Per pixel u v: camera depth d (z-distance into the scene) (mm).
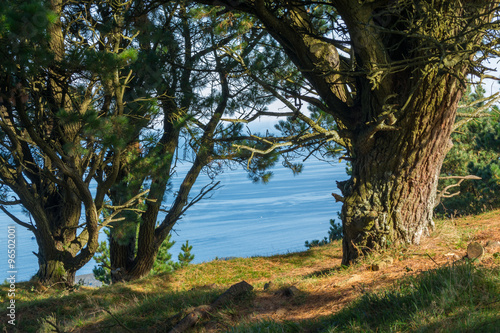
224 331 5191
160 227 14961
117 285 10992
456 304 3969
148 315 6801
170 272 12562
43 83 11062
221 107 13148
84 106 10898
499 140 17391
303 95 9125
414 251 7707
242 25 11633
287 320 5102
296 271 11703
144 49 12164
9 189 13391
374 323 4242
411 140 7789
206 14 11992
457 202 19422
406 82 7520
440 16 6250
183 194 14969
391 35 7730
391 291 4984
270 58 11430
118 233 12453
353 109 8719
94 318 7238
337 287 6414
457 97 7480
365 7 6812
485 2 6680
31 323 7875
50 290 12477
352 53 7898
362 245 8305
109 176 11797
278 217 122188
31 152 13453
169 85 12047
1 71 8070
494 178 15992
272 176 13188
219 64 12297
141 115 10906
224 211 140375
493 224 10180
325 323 4637
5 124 10539
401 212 8125
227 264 13242
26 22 6934
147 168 11508
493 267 4965
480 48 6211
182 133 12750
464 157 19750
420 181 8102
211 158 13188
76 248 13500
